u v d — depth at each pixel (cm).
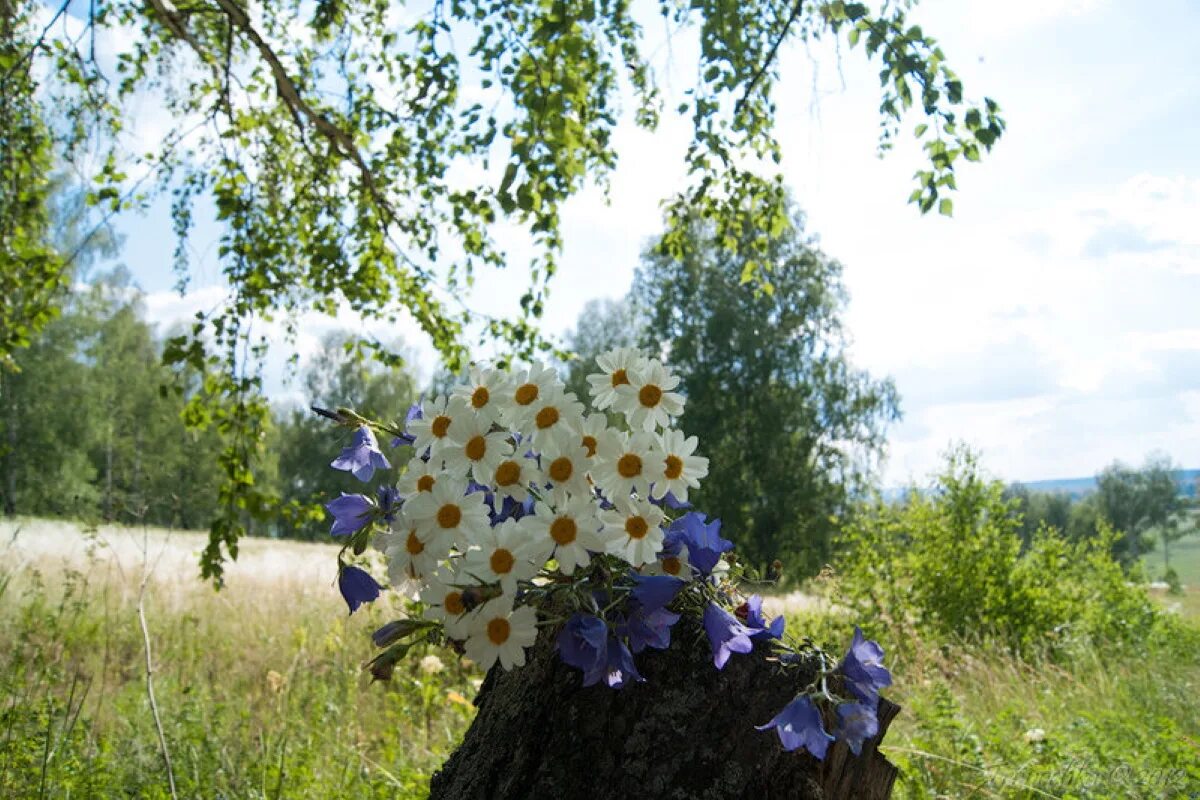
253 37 548
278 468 4634
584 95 523
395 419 195
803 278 3059
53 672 444
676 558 171
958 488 1041
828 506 2936
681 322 3094
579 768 171
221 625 827
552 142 471
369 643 695
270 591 1000
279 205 676
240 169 641
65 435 3316
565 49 491
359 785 392
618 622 166
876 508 1084
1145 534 9212
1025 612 988
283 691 526
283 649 737
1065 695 631
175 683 584
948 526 1034
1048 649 926
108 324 4009
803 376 3044
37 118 654
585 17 477
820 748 153
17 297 648
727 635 166
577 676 177
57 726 403
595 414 167
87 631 641
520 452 168
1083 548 1153
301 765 398
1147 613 1025
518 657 156
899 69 457
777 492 2888
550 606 170
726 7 515
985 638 922
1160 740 382
